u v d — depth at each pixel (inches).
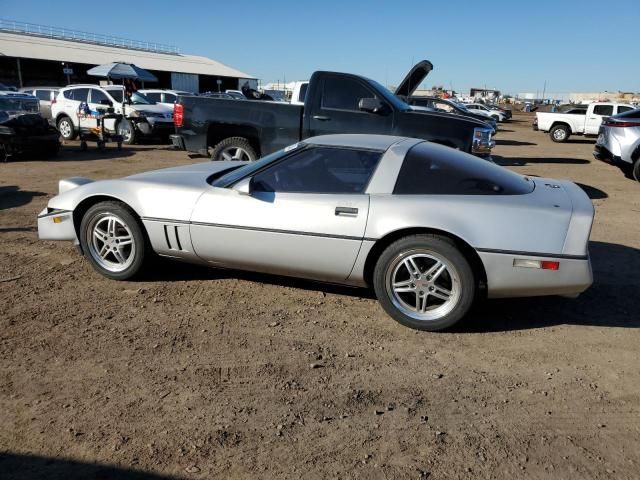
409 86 494.9
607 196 354.6
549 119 879.7
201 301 161.3
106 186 169.2
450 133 298.0
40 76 1921.8
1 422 102.5
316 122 314.8
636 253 220.5
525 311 160.4
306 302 162.7
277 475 90.4
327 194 150.3
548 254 135.4
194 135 337.4
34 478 88.2
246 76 2613.2
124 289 168.6
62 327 142.2
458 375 124.6
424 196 144.5
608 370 128.3
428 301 146.6
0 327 141.0
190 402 110.7
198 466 92.0
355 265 147.7
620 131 415.2
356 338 141.3
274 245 152.1
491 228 136.8
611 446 100.7
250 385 117.7
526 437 102.7
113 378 118.7
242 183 156.5
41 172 400.5
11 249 205.3
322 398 113.7
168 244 163.8
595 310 162.1
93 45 2390.5
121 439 98.4
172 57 2640.3
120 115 561.6
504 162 557.3
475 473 92.4
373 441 100.2
